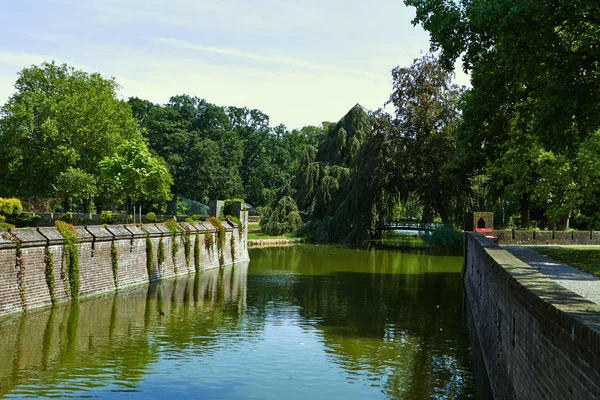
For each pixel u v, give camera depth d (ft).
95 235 81.00
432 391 43.16
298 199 205.57
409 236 236.63
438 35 65.98
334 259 144.25
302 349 54.90
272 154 333.01
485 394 42.55
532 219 175.63
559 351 20.67
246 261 138.10
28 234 68.33
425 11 69.05
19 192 171.22
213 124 287.48
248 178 309.83
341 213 190.80
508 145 76.38
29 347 52.90
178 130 256.93
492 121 71.72
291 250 169.37
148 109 282.36
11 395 40.22
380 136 185.47
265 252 163.12
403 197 184.75
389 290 92.94
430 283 101.71
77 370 46.60
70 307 71.10
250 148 321.11
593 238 115.96
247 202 300.61
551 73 60.54
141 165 146.82
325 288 94.38
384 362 51.06
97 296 80.12
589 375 17.03
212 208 136.36
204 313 71.31
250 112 333.01
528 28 55.67
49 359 49.37
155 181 150.00
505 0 56.13
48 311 68.03
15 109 165.89
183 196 253.44
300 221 198.70
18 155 164.35
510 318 33.12
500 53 65.10
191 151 251.60
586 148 108.27
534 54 58.65
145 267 95.55
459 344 57.67
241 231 137.18
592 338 16.74
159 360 50.14
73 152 162.61
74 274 76.07
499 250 54.08
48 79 175.63
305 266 127.75
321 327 64.80
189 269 110.93
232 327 63.87
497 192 146.30
